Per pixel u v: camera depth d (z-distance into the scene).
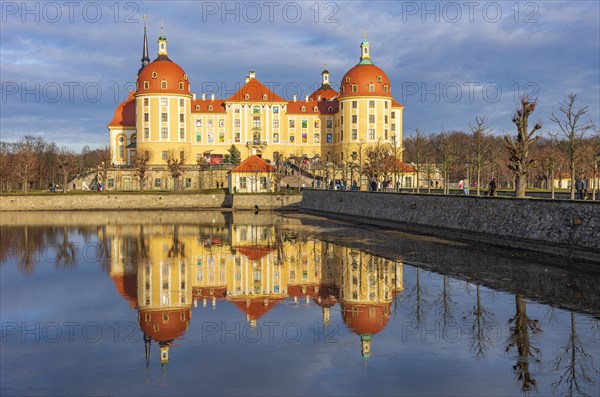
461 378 18.89
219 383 18.84
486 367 19.86
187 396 17.81
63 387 18.67
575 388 17.94
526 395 17.47
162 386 18.61
